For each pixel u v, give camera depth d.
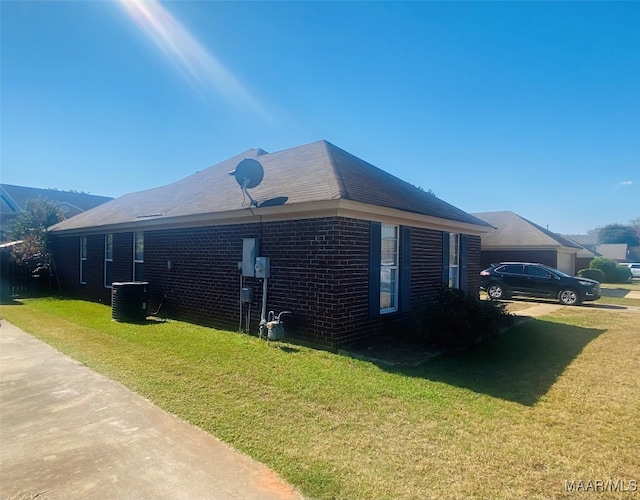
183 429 3.70
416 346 7.21
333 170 8.23
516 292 16.09
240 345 7.05
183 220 9.73
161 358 6.16
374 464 3.07
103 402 4.39
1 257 16.19
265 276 7.71
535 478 2.91
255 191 8.95
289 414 4.05
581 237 79.44
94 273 14.21
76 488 2.74
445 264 10.29
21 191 33.16
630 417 4.11
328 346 6.88
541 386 5.09
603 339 8.13
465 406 4.34
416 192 11.20
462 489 2.74
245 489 2.73
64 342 7.27
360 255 7.36
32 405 4.31
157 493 2.68
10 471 2.97
